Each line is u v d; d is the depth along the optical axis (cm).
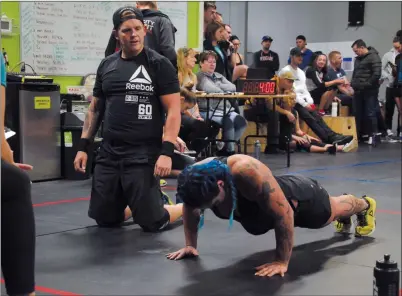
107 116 389
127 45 378
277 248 300
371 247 350
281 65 1487
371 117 1095
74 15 751
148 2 524
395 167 754
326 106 1049
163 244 356
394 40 1187
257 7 1509
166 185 579
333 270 303
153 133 384
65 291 270
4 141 224
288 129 869
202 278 289
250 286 277
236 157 284
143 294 266
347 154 910
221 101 778
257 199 285
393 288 217
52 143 623
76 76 760
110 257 327
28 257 211
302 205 311
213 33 831
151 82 378
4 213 207
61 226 404
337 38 1402
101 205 394
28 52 700
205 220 422
